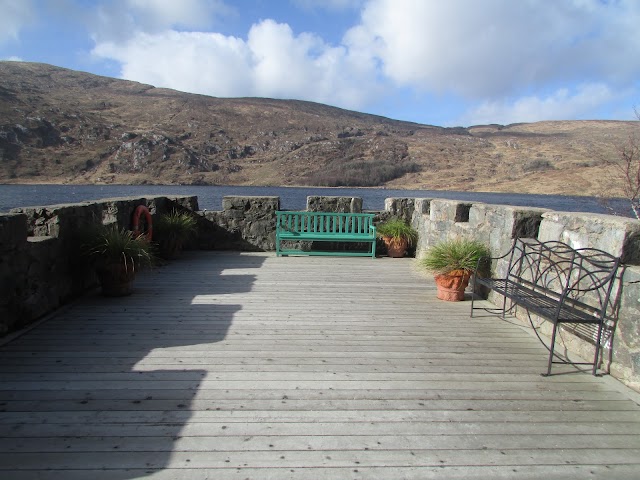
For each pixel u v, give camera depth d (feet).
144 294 16.42
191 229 24.48
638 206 27.71
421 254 24.26
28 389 8.83
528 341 12.28
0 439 7.14
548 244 13.25
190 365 10.14
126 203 20.31
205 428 7.59
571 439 7.61
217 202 101.19
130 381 9.27
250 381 9.39
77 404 8.28
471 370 10.30
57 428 7.48
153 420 7.80
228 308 14.76
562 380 9.88
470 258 15.80
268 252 26.43
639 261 10.34
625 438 7.69
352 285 18.40
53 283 14.28
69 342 11.44
